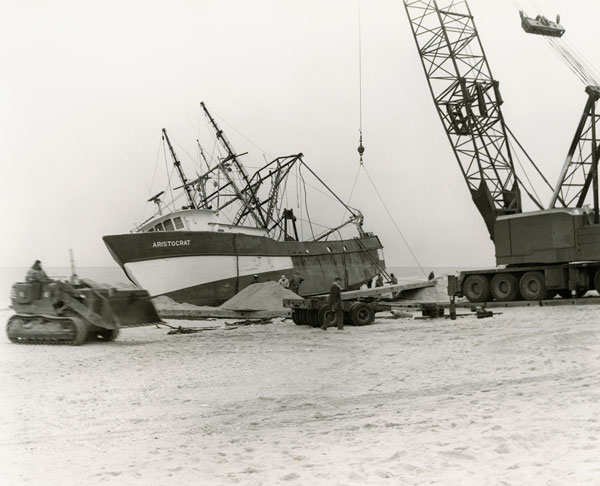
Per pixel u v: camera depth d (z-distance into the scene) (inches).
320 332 824.3
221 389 467.5
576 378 428.8
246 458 272.7
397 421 329.1
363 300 1142.3
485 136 1389.0
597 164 1093.8
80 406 416.5
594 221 1065.5
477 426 296.8
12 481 251.0
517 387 411.8
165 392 460.4
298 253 1533.0
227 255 1327.5
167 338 802.2
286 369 548.1
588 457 218.7
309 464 251.8
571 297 1145.4
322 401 412.2
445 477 217.2
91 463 279.6
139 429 352.8
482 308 892.6
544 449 239.6
